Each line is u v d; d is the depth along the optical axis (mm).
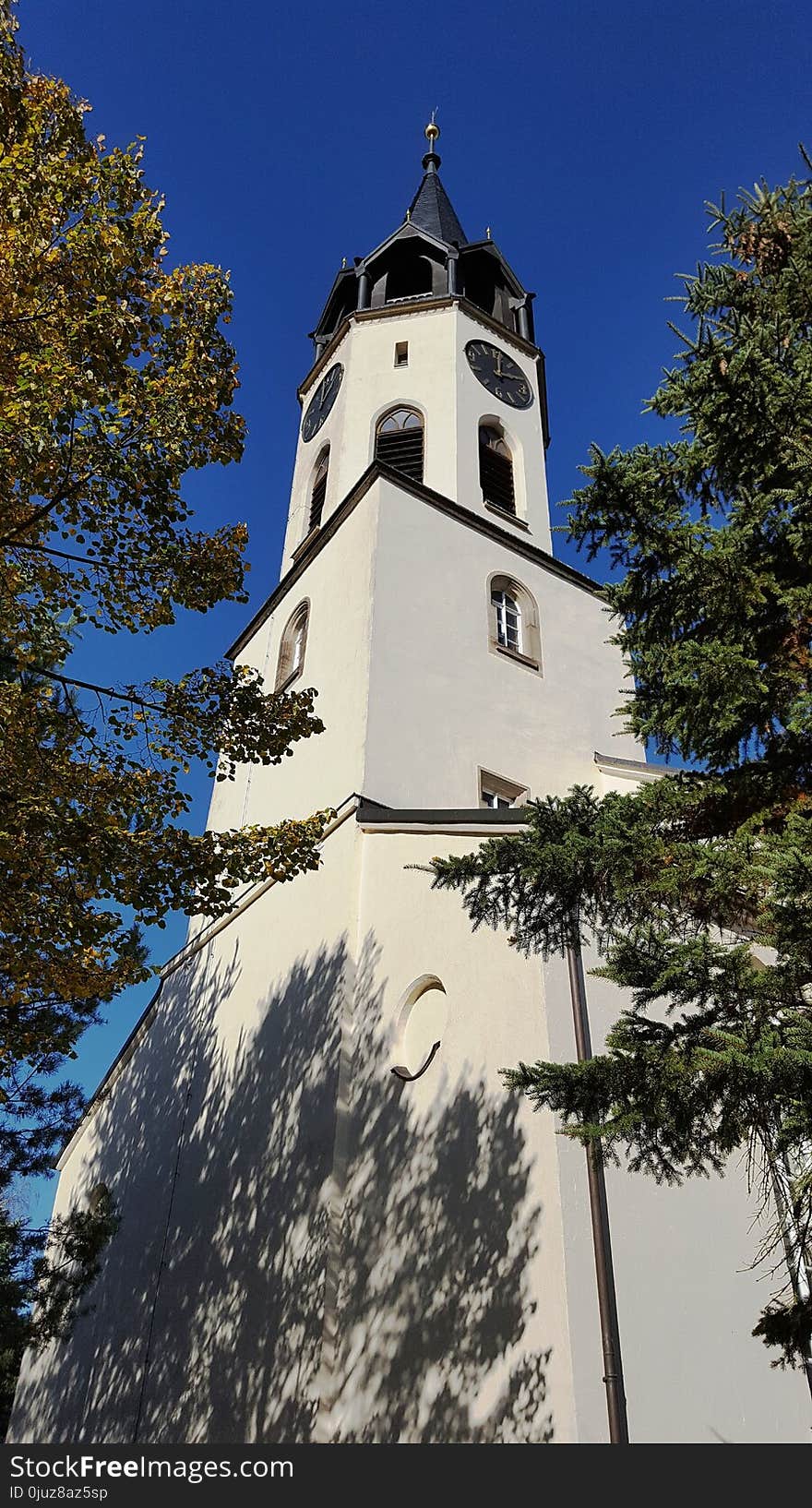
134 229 9547
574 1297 9688
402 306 25406
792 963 6254
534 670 19672
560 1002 11711
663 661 7773
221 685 10664
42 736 9602
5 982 10953
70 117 9406
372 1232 11430
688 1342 10203
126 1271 16953
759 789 7500
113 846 9211
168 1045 19219
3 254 8914
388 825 14727
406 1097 12102
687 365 8062
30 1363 19734
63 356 9000
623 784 18562
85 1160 21469
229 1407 12109
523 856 7316
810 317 8336
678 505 8141
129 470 9453
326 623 19672
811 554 7527
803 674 7543
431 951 13000
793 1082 5934
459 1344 10102
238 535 10727
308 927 15281
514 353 25906
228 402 10508
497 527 21203
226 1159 14984
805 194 8875
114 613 10320
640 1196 10922
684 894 6973
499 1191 10711
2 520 9305
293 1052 14242
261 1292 12523
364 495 20297
